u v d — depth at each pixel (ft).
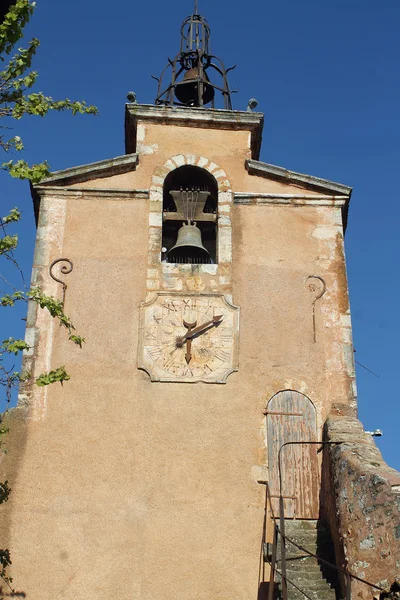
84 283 44.96
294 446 41.57
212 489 39.96
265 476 40.42
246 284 45.50
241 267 46.01
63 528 38.58
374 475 33.37
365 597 31.86
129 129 51.93
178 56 55.77
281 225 47.55
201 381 42.52
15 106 32.30
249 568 38.14
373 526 32.68
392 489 32.22
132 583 37.60
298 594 34.96
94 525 38.73
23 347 31.91
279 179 48.88
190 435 41.16
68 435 40.75
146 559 38.11
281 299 45.21
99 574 37.70
